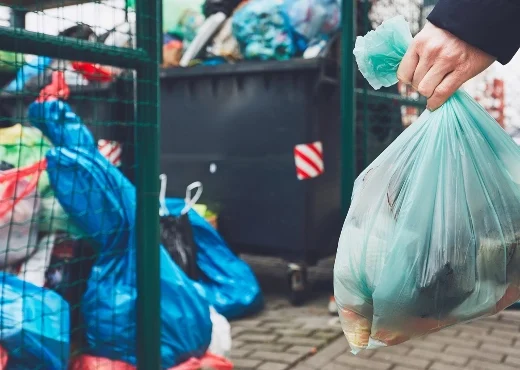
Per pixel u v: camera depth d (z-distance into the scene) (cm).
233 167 398
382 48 122
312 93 369
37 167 201
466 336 318
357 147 377
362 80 369
